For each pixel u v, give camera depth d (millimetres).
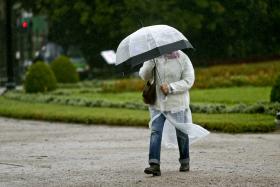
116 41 95188
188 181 17781
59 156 23438
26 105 46875
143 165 20844
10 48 63281
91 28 93750
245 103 41719
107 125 34938
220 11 88000
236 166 20297
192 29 90938
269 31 94062
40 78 59875
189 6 89188
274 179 17875
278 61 75938
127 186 17312
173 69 19188
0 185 17875
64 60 74938
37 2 96188
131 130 32031
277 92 38031
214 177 18312
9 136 30688
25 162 22078
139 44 18672
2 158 23172
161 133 18984
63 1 92188
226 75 61375
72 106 45312
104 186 17422
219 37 92875
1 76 101750
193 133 19250
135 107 42344
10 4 62844
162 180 18016
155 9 86688
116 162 21609
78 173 19562
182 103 19172
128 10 87500
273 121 31141
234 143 26062
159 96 19109
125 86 59281
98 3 89125
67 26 96562
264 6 89875
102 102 45000
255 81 58156
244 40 93188
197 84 57375
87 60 99688
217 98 46406
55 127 34656
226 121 31219
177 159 22141
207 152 23594
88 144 26891
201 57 93375
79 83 73062
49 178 18859
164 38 18703
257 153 23172
